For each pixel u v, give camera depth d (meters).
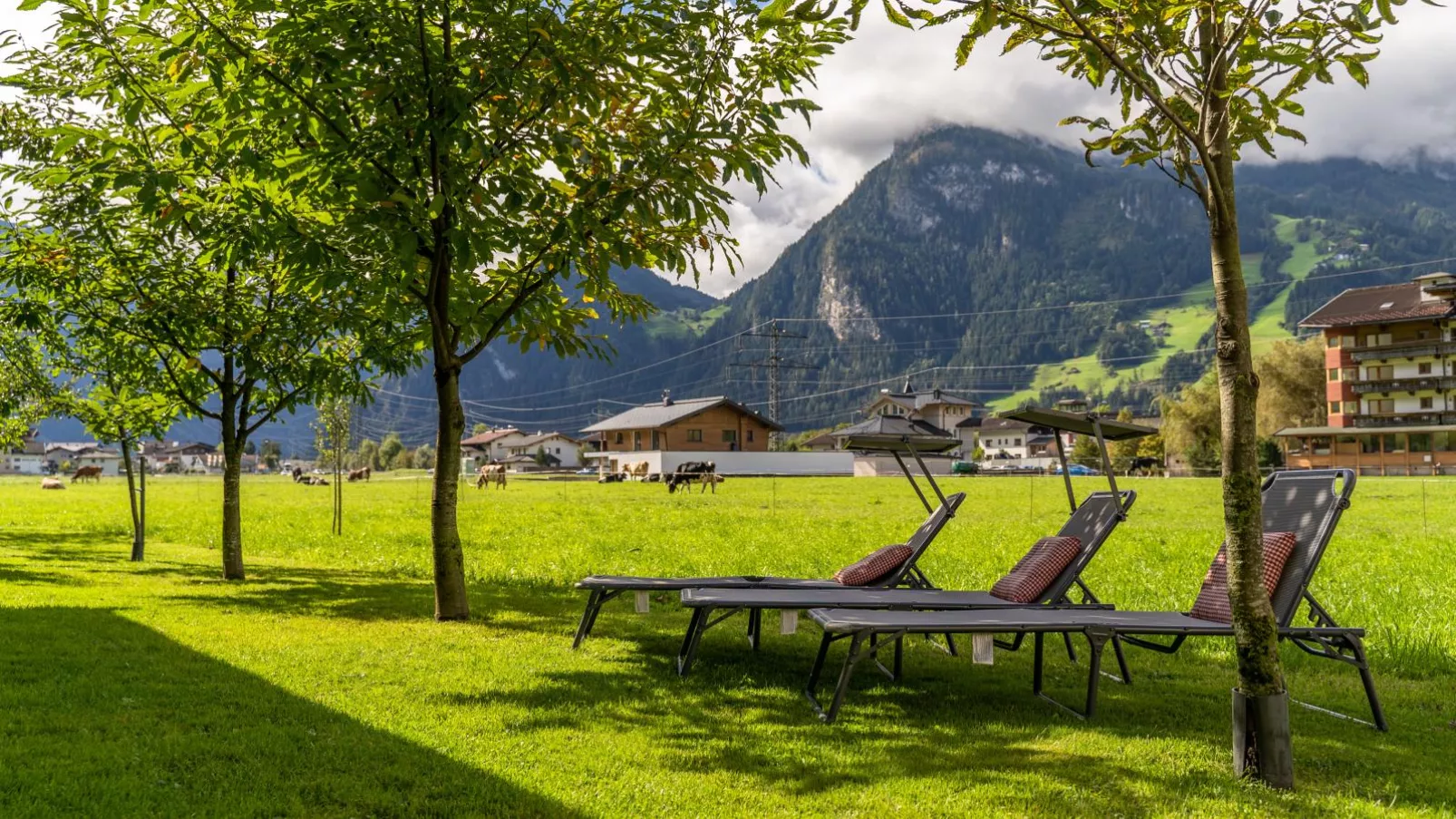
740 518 24.27
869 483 55.66
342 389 10.70
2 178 8.74
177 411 11.61
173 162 8.27
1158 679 6.50
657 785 4.08
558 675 6.25
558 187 7.71
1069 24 4.23
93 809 3.59
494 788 3.99
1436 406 73.50
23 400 12.89
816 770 4.35
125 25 7.14
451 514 8.46
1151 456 87.94
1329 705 5.78
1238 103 4.40
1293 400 80.50
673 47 6.96
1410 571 12.37
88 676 5.79
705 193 7.02
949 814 3.80
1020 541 17.09
